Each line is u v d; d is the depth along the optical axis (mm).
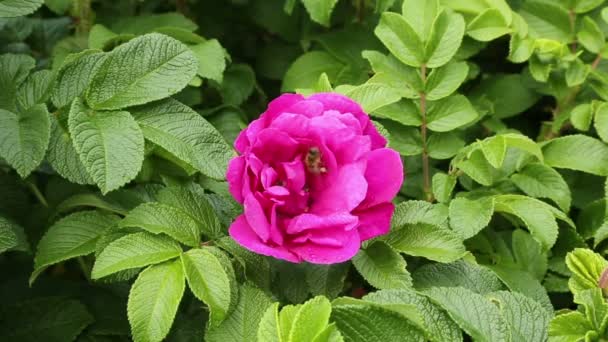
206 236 787
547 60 916
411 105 871
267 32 1067
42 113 751
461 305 707
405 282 749
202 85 966
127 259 723
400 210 797
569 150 863
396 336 695
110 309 820
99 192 810
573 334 702
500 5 904
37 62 930
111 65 766
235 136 910
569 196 843
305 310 670
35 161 737
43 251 761
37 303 806
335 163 722
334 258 711
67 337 792
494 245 845
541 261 826
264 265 760
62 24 983
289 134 720
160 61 770
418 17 876
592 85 909
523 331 713
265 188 711
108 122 749
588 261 734
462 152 850
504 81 952
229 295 719
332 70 954
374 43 960
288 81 954
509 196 816
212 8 1054
